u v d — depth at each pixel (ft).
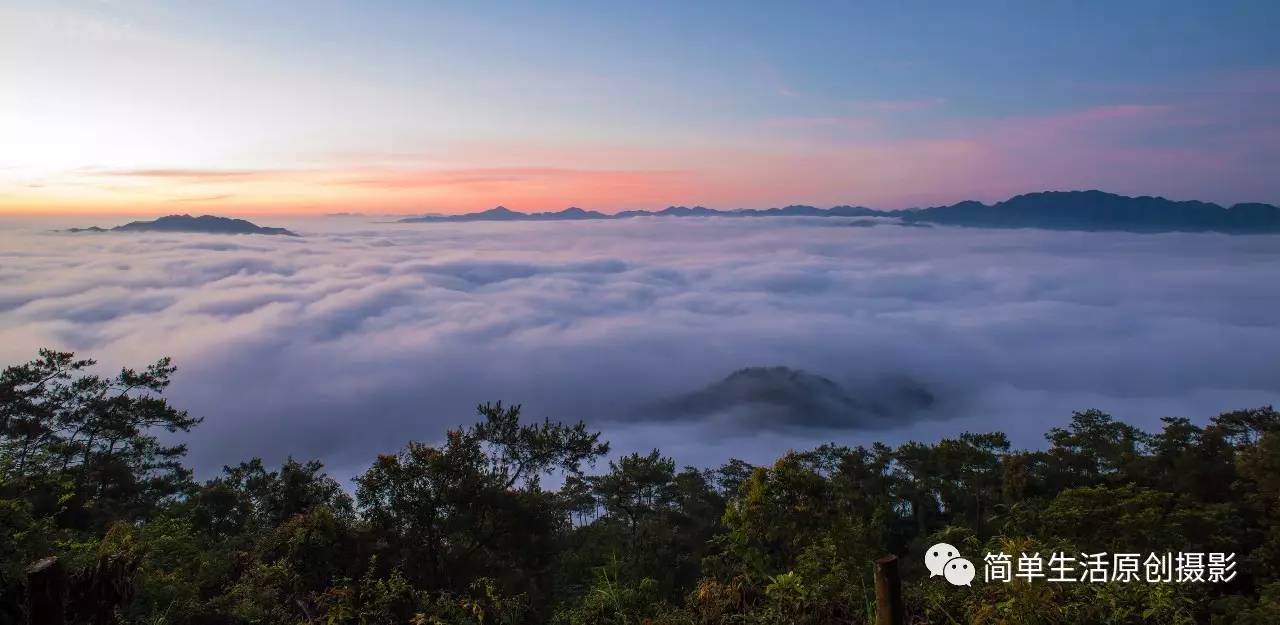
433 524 45.62
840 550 20.84
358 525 43.62
